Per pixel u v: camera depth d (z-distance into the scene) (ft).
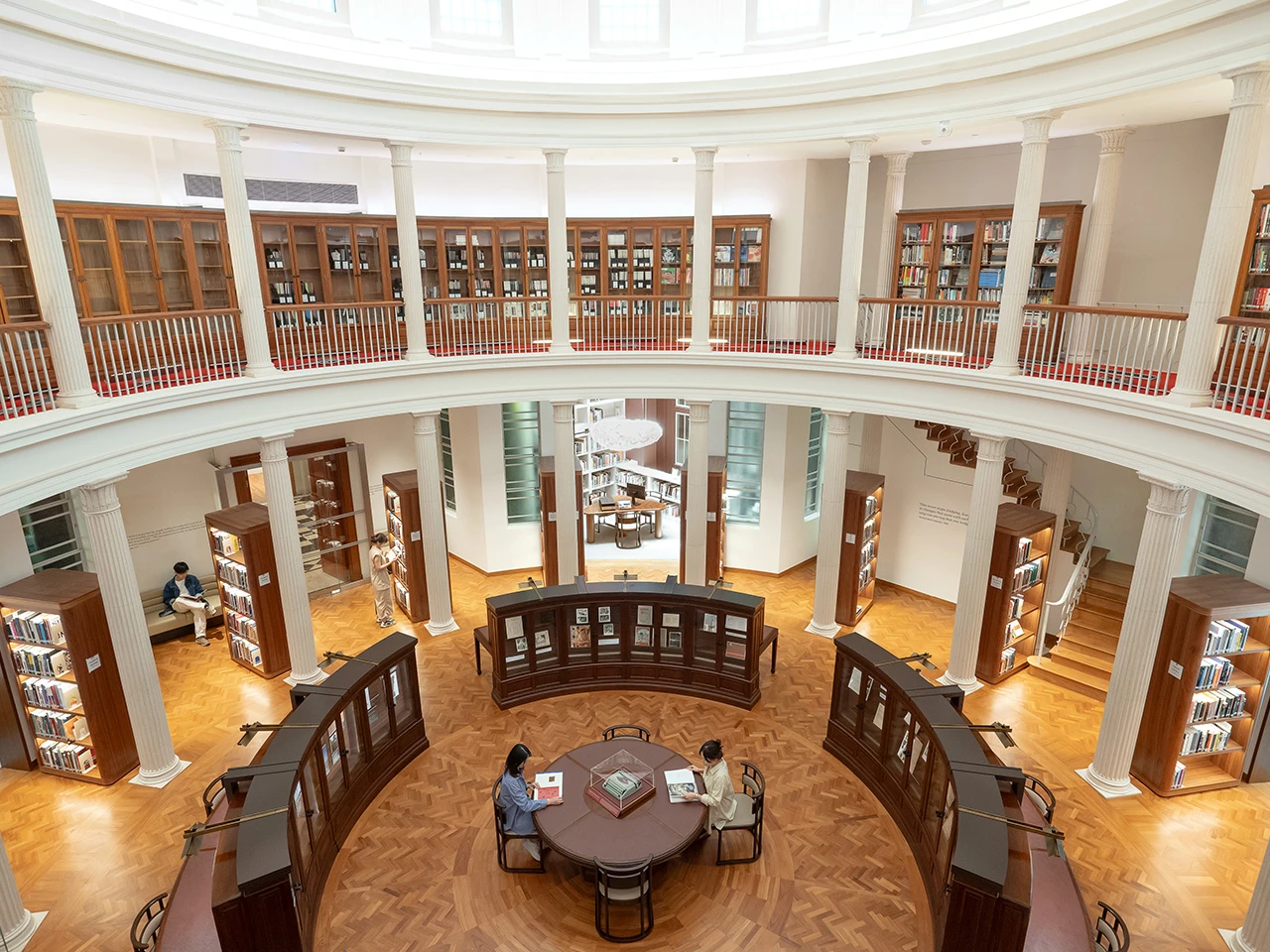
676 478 54.08
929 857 24.00
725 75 36.50
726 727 32.71
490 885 24.30
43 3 21.72
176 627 39.83
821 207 44.60
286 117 29.89
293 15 31.78
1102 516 39.60
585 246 47.01
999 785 22.13
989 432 31.24
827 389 36.22
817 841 26.13
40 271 23.70
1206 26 22.45
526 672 34.30
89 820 27.14
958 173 42.11
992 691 34.96
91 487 25.39
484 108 33.60
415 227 34.58
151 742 28.66
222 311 30.27
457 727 32.71
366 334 40.40
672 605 33.91
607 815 23.57
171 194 39.04
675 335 47.60
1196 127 33.86
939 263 40.09
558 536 41.11
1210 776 29.04
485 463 46.73
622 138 35.40
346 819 26.43
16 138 22.61
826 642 40.06
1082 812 27.40
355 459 47.29
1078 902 19.74
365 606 44.57
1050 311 33.37
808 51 34.91
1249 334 22.88
